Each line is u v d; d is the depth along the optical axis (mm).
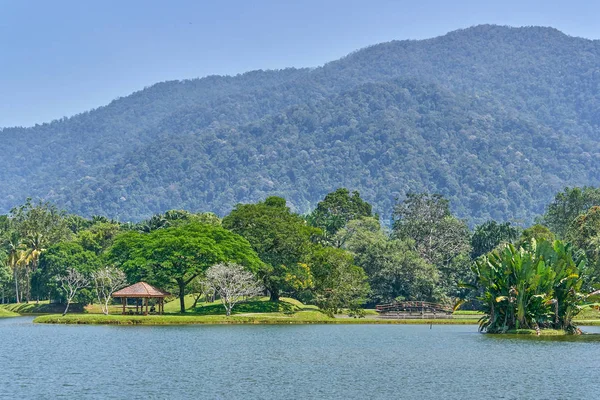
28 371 73250
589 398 60594
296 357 84688
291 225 162000
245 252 152625
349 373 72938
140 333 115000
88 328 125562
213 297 175250
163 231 158375
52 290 193000
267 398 60500
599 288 113062
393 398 60656
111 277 151500
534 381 68125
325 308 153000
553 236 184125
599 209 168625
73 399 59625
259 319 140500
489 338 107062
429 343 100438
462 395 61781
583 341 101312
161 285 150750
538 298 109000
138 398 60156
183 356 85000
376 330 125625
